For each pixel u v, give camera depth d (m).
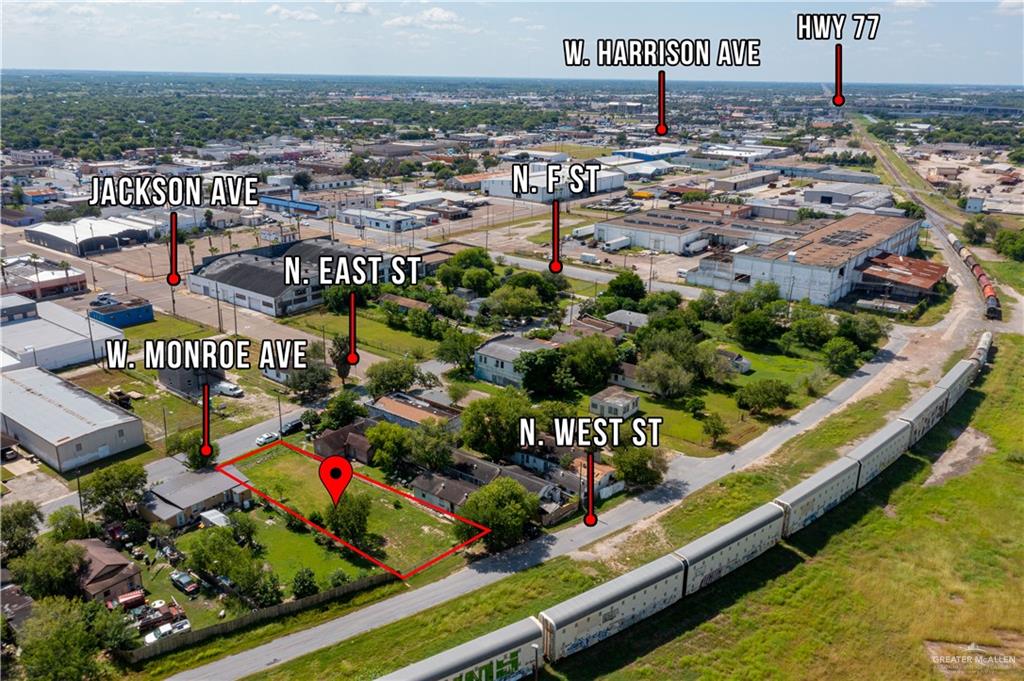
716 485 68.62
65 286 125.12
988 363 101.00
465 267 137.00
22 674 45.44
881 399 88.44
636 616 50.31
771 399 81.75
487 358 91.88
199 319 114.31
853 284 131.75
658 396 88.94
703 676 46.25
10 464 71.25
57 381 84.12
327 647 48.12
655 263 150.38
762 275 129.25
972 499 67.38
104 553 54.09
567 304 122.44
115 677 45.53
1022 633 50.91
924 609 52.78
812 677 46.56
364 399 85.81
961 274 145.62
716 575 55.00
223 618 50.69
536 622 46.22
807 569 57.03
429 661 42.19
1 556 56.00
